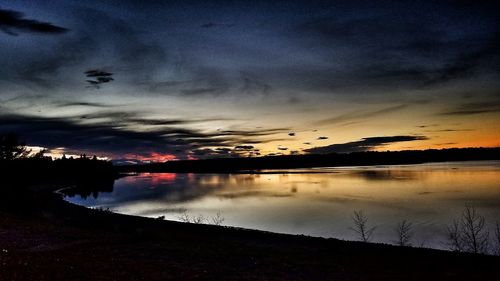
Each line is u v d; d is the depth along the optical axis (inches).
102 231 964.6
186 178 6555.1
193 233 1076.5
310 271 632.4
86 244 752.3
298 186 3973.9
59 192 3243.1
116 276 530.3
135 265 607.5
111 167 7701.8
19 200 1697.8
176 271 587.8
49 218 1272.1
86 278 504.4
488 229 1435.8
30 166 3747.5
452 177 4453.7
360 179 4808.1
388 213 1951.3
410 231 1489.9
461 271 655.1
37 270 517.3
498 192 2765.7
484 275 627.8
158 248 765.9
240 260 693.9
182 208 2314.2
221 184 4645.7
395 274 627.8
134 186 4483.3
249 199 2783.0
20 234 792.9
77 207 1797.5
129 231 1031.0
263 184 4456.2
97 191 3671.3
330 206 2276.1
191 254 723.4
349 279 590.9
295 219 1825.8
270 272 615.8
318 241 970.1
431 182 3826.3
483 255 799.1
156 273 566.6
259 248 840.9
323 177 5634.8
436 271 653.9
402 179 4448.8
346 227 1600.6
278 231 1519.4
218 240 946.1
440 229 1520.7
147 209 2274.9
